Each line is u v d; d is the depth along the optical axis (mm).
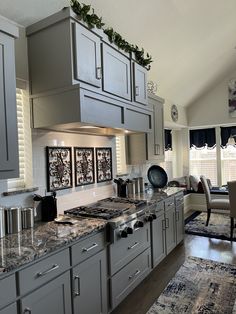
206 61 4602
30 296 1458
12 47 1706
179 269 3068
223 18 3684
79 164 2768
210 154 6367
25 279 1433
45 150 2377
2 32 1638
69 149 2643
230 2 3383
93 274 1983
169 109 5246
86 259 1910
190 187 6254
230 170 6148
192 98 5828
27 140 2260
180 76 4617
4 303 1321
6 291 1332
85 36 2119
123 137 3740
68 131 2605
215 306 2346
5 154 1648
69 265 1748
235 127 6035
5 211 1888
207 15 3438
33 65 2221
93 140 3008
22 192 2119
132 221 2463
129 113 2766
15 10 2078
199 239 4082
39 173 2311
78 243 1834
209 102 5953
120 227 2258
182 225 3896
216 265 3154
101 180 3113
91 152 2967
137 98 2889
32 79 2230
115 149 3457
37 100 2217
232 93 5676
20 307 1401
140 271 2670
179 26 3369
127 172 3797
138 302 2443
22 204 2145
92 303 1965
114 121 2488
